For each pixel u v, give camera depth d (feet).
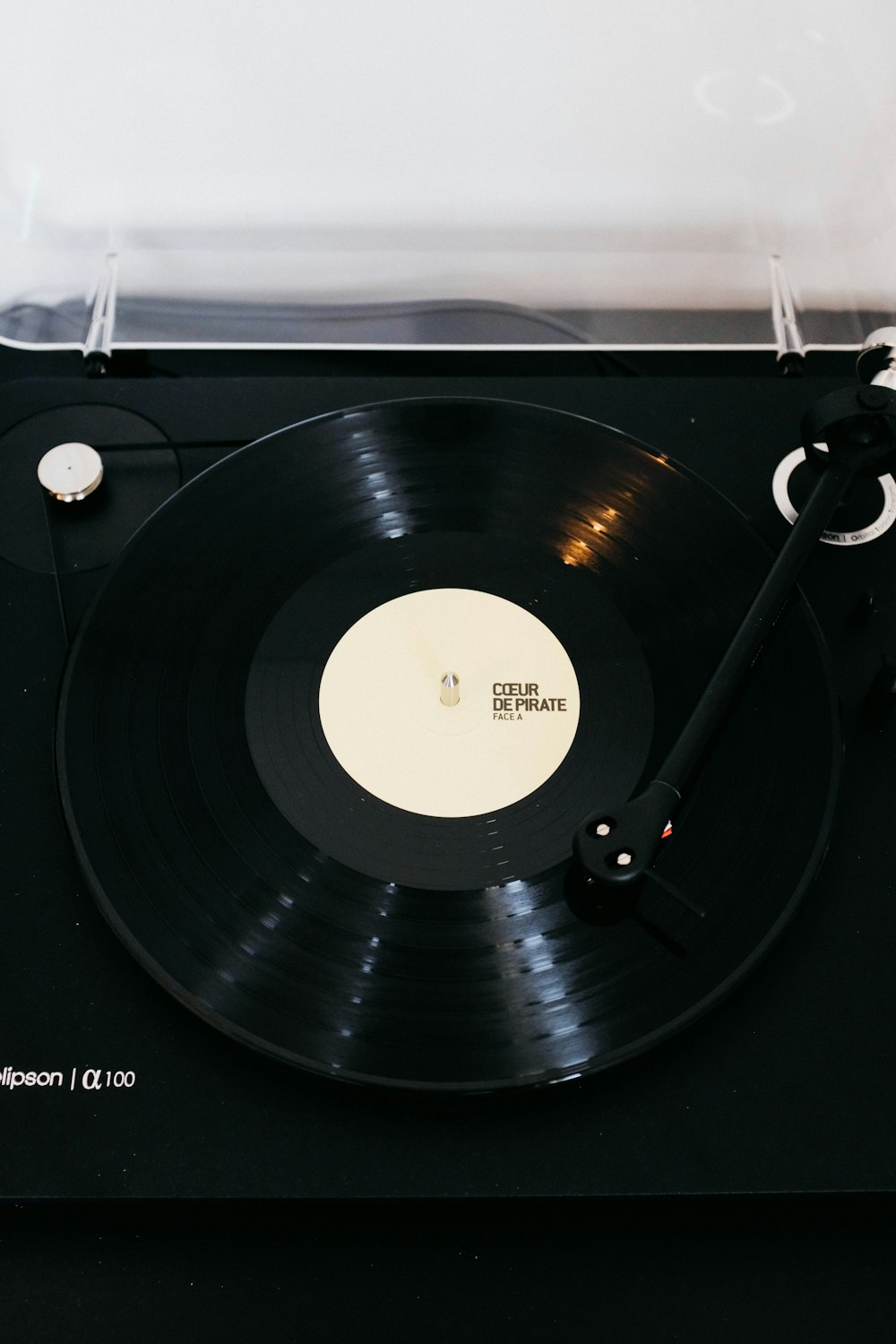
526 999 2.94
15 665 3.45
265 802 3.24
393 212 4.42
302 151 4.25
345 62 4.04
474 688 3.46
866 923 3.09
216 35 3.96
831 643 3.50
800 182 4.29
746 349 4.52
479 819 3.25
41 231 4.30
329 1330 2.69
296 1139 2.79
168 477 3.81
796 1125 2.82
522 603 3.58
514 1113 2.83
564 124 4.21
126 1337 2.68
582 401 4.00
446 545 3.65
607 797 3.27
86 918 3.08
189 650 3.42
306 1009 2.91
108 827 3.11
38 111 4.04
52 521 3.71
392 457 3.72
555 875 3.14
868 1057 2.90
